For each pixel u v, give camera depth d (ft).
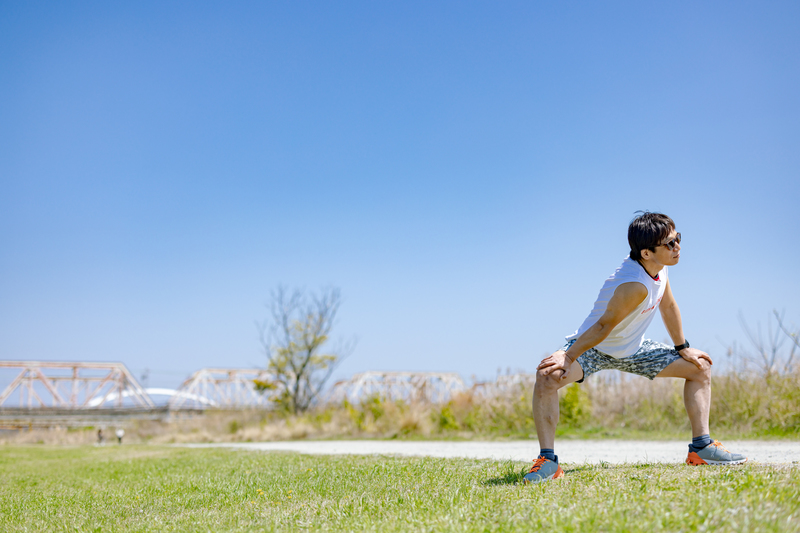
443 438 48.91
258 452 38.17
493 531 9.13
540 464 13.25
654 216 12.95
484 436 46.55
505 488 12.62
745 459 13.57
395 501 12.67
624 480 12.19
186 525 12.51
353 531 10.15
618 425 40.50
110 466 34.71
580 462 20.54
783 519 8.11
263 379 87.61
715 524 8.17
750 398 33.45
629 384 42.57
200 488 18.47
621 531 8.27
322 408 74.28
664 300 13.74
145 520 13.71
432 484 14.67
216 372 179.42
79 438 124.77
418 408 57.11
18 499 19.86
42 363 204.33
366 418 61.98
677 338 13.93
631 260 13.15
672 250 12.69
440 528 9.50
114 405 187.83
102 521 14.02
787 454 19.94
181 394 176.86
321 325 84.94
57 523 14.28
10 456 61.00
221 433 81.56
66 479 27.50
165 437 86.58
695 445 13.93
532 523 9.21
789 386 32.40
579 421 41.88
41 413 159.33
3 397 197.06
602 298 13.20
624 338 13.58
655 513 8.93
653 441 32.35
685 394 14.15
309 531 10.66
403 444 42.91
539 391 13.50
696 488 10.43
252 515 13.01
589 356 13.76
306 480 18.17
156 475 25.44
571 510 9.59
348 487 15.84
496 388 50.37
